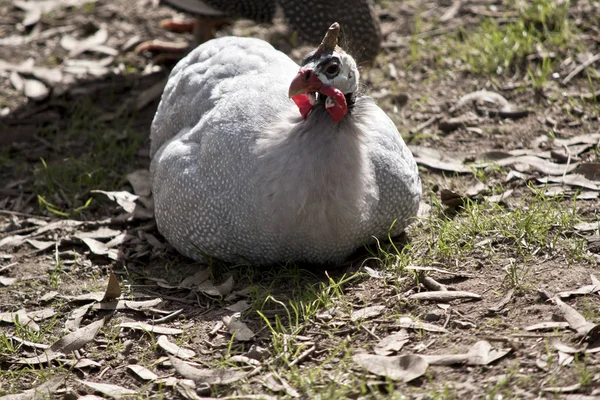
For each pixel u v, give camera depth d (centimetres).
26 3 1509
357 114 730
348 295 747
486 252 784
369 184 743
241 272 815
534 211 817
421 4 1404
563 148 980
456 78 1177
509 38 1202
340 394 603
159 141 899
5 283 857
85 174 1040
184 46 1320
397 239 843
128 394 659
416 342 666
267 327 723
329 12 1083
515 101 1103
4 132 1173
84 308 791
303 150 707
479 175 948
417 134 1056
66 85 1269
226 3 1143
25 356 737
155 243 905
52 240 933
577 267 741
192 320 755
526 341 640
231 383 650
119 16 1458
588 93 1087
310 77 696
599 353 613
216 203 766
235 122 767
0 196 1040
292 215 724
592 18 1237
